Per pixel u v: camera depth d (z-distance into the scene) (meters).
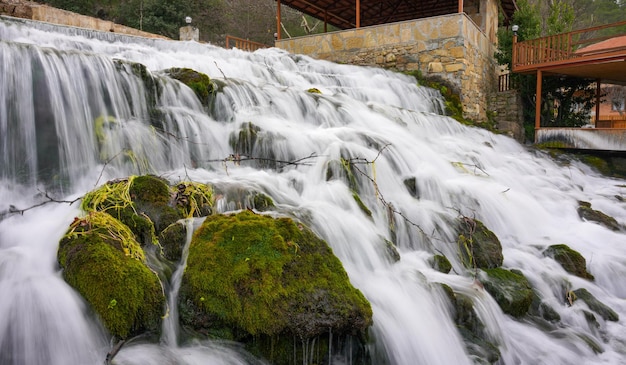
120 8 23.41
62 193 4.64
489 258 5.48
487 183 7.67
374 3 21.12
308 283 3.46
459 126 11.77
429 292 4.28
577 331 4.88
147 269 3.33
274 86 8.32
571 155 12.57
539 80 14.31
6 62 4.77
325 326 3.33
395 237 5.38
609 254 6.48
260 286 3.31
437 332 3.99
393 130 8.74
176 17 23.91
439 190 6.69
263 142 6.20
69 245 3.33
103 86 5.54
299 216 4.46
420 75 14.35
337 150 6.25
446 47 14.13
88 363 2.85
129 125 5.59
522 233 6.81
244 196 4.65
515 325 4.75
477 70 15.44
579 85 16.67
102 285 3.04
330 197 5.22
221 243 3.57
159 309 3.20
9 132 4.70
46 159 4.90
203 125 6.26
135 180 4.21
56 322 2.88
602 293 5.71
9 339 2.79
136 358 2.87
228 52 12.02
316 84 11.56
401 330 3.80
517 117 15.70
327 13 22.03
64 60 5.27
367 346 3.59
